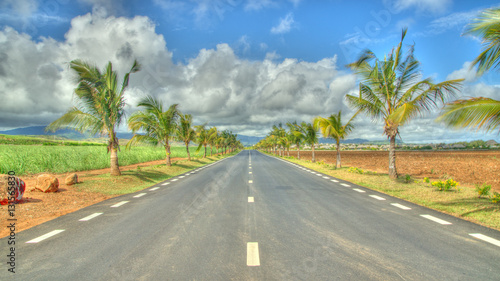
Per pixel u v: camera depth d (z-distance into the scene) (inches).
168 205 292.2
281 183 471.5
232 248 162.2
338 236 183.2
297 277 123.7
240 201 311.3
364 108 514.0
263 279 122.2
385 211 257.3
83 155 813.2
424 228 200.7
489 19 232.1
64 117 469.4
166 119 781.3
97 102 494.0
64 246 167.5
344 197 333.4
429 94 411.5
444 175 610.5
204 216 242.2
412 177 551.2
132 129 717.9
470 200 302.2
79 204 306.7
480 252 153.0
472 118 231.1
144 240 178.1
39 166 607.2
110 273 130.1
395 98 493.7
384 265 136.4
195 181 514.3
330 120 781.3
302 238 179.6
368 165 999.6
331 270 131.0
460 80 356.8
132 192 394.3
